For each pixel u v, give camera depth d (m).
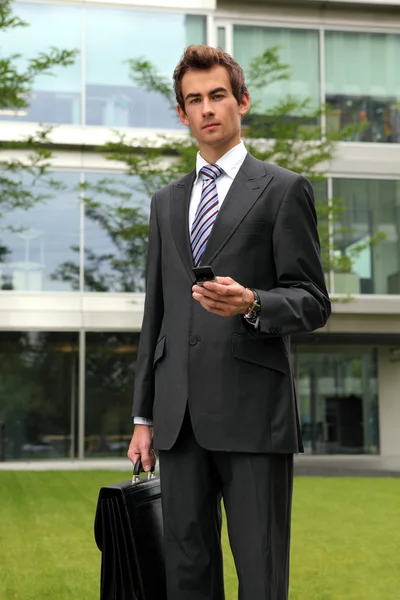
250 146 15.64
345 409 20.42
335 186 19.33
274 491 2.77
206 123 2.89
